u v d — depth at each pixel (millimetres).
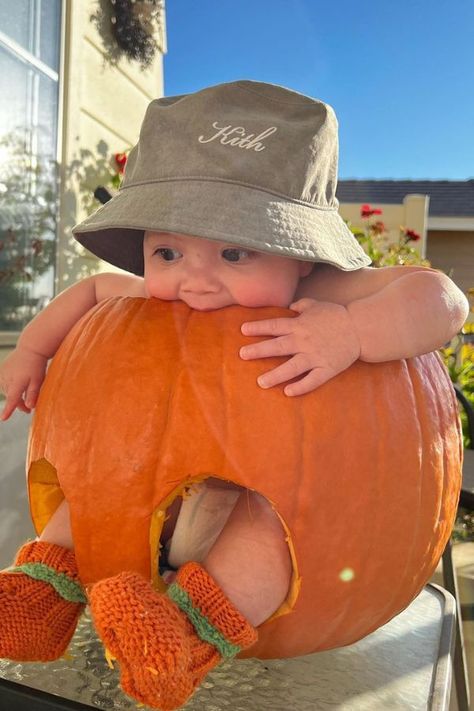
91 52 1571
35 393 1053
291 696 875
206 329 845
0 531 1376
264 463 771
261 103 889
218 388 796
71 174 1771
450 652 1017
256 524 814
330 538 799
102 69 1560
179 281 870
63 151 1740
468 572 1756
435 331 860
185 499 871
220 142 852
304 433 786
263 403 787
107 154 1665
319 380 802
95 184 1738
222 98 879
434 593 1297
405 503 845
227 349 821
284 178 860
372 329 829
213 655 718
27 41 1778
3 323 1617
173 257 884
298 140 875
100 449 801
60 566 828
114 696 837
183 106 890
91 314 956
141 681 642
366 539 820
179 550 854
